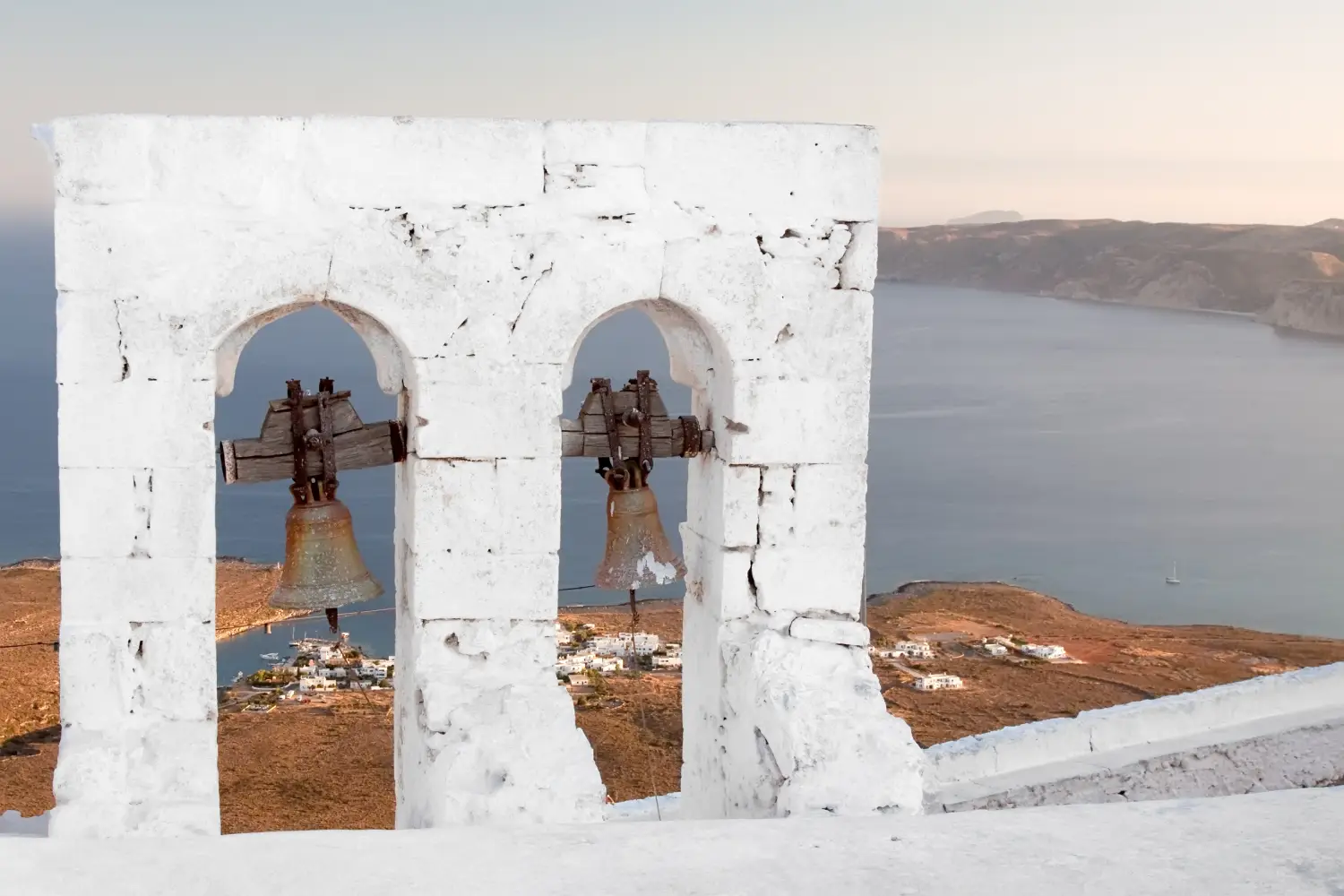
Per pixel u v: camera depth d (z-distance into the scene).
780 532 6.81
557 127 6.31
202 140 5.93
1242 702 12.00
